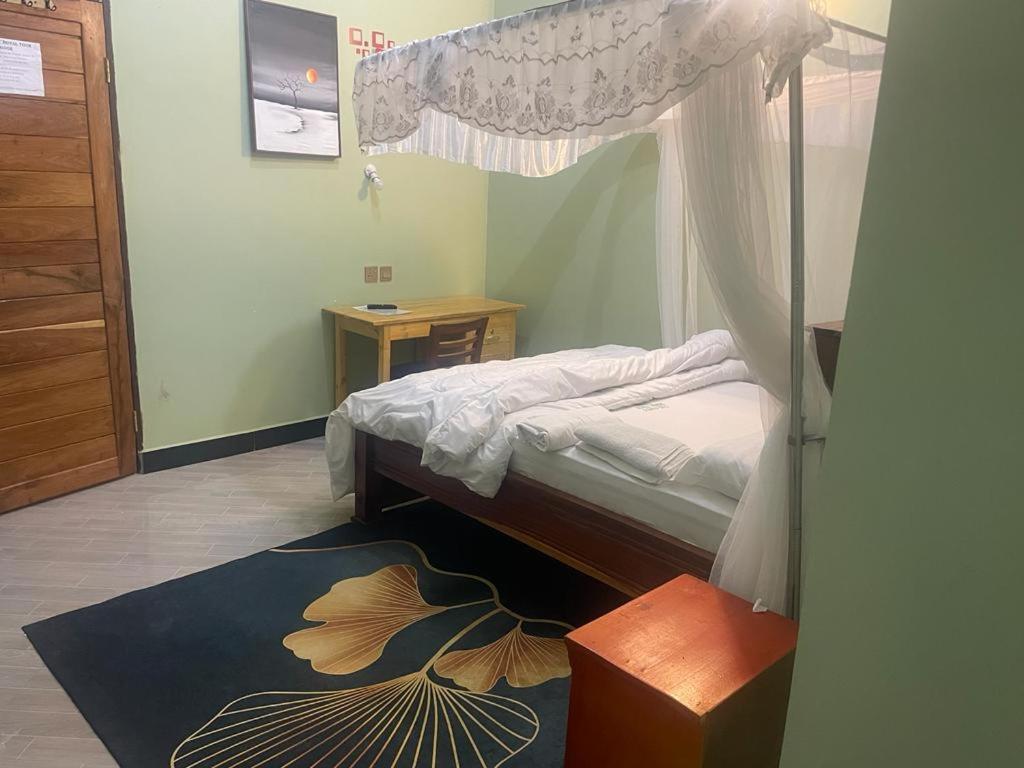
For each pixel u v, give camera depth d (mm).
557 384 2912
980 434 1170
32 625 2439
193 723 2033
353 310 4270
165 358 3715
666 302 3588
